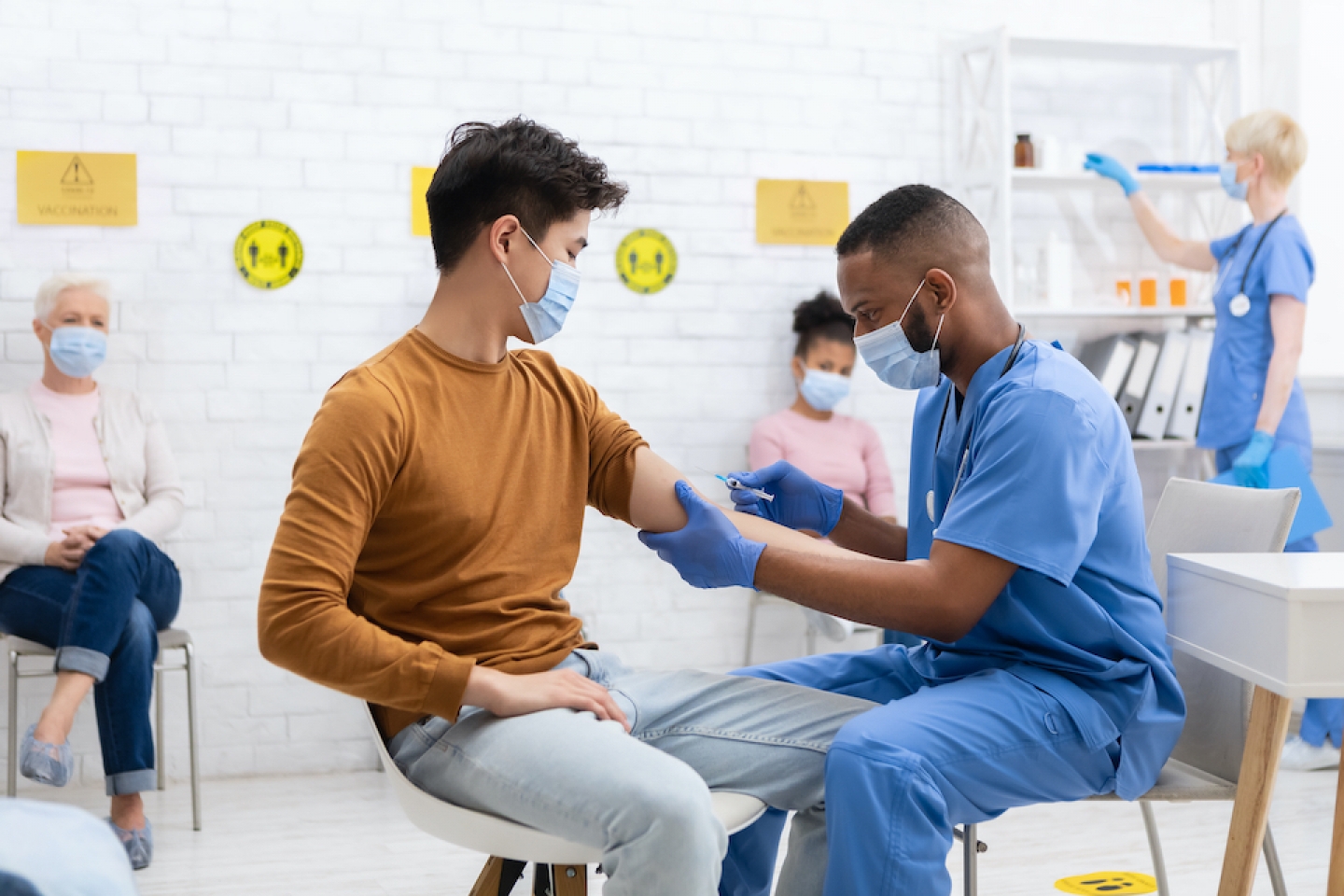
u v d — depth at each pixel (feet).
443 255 4.80
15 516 9.66
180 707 10.82
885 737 4.76
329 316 11.10
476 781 4.36
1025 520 4.95
